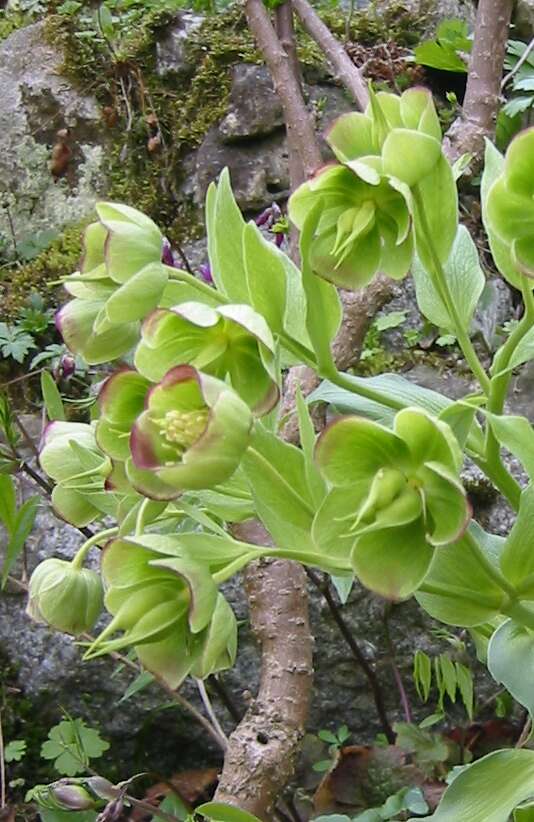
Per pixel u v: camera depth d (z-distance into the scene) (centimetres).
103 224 28
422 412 25
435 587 28
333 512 26
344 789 52
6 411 50
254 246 27
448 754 53
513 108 73
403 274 28
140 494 26
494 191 27
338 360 41
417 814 49
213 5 83
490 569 28
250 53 78
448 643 58
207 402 24
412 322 71
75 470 31
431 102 28
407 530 25
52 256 77
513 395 66
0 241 79
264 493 27
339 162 28
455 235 28
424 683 50
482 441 30
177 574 25
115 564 26
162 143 79
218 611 26
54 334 72
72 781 42
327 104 76
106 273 28
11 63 84
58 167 80
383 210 28
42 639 59
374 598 58
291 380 40
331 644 58
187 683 58
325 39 53
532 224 27
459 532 24
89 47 82
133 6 86
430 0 85
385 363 69
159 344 27
